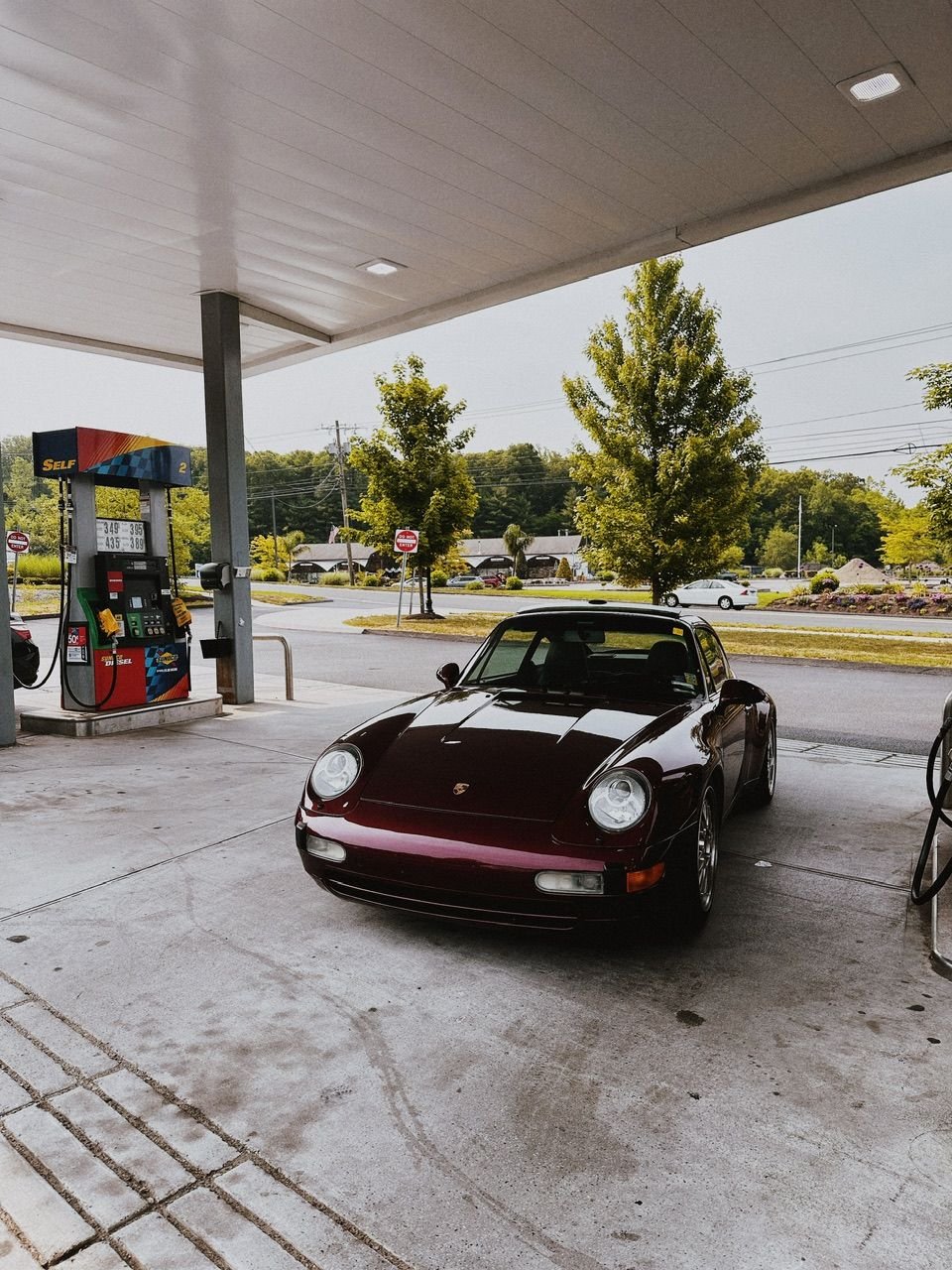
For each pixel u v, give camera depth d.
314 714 8.09
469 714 3.60
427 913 2.89
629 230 6.75
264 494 103.06
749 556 98.69
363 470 22.12
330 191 6.01
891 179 5.68
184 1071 2.30
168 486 7.82
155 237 6.80
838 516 102.12
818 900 3.56
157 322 9.13
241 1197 1.83
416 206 6.27
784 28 4.18
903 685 10.55
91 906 3.44
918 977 2.87
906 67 4.54
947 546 14.91
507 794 2.92
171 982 2.80
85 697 7.28
